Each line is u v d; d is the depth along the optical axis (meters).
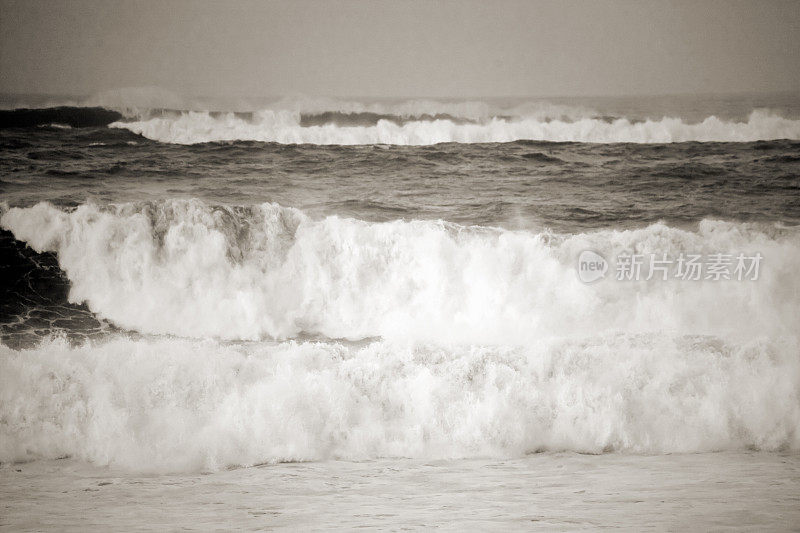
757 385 20.58
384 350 22.00
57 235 28.83
